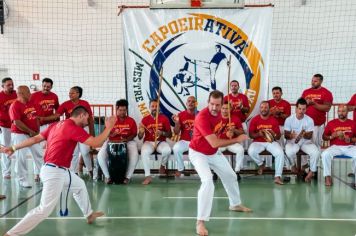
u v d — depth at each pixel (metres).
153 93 8.46
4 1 11.31
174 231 4.84
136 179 8.09
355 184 7.36
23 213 5.58
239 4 8.29
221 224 5.10
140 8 8.39
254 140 7.91
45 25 11.41
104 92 11.48
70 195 6.62
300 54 11.06
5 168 7.96
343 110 7.58
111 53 11.41
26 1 11.36
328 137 7.64
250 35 8.34
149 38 8.41
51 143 4.42
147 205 6.07
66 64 11.50
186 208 5.89
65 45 11.45
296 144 7.81
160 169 7.94
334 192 6.86
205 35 8.37
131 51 8.44
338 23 10.89
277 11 11.02
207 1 8.33
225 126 7.44
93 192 6.93
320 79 8.18
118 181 7.60
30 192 6.82
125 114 7.77
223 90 8.40
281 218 5.36
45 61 11.50
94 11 11.34
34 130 7.14
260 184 7.55
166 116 8.48
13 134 7.05
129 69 8.46
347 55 10.92
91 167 8.07
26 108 7.02
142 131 7.74
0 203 6.12
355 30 10.84
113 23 11.34
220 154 5.36
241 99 8.10
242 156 7.76
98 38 11.39
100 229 4.92
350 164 9.90
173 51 8.41
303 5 10.96
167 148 7.78
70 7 11.35
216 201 6.27
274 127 7.81
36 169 7.65
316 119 8.25
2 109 7.94
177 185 7.51
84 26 11.38
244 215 5.50
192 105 7.89
